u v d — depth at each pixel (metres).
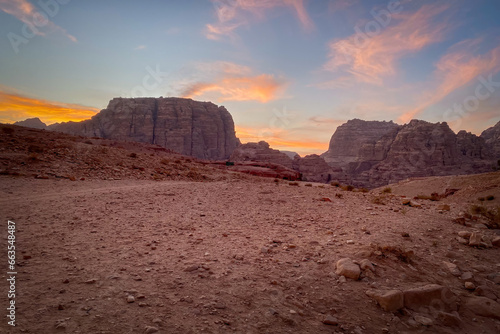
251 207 12.57
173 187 16.97
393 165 197.50
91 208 9.70
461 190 25.06
